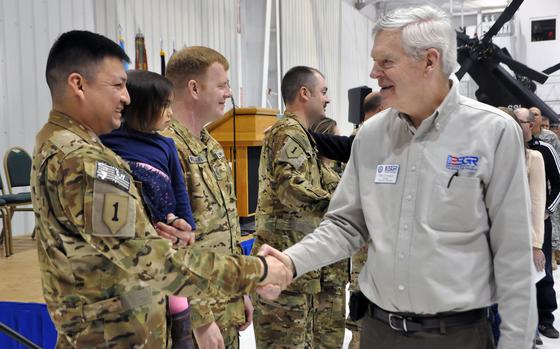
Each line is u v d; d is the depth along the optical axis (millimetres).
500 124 1228
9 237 3689
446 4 13078
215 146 1844
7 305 2500
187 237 1391
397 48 1268
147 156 1421
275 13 8539
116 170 1119
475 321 1256
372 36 1346
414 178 1291
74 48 1172
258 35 8148
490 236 1251
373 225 1350
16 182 4355
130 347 1208
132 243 1108
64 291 1153
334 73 11484
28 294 2652
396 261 1287
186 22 6680
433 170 1267
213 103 1817
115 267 1185
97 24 5410
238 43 7844
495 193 1217
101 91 1196
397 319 1309
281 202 2129
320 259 1438
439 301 1230
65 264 1137
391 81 1297
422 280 1248
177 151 1630
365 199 1387
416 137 1306
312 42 10211
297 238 2246
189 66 1776
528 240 1199
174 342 1612
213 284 1195
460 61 6715
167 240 1171
